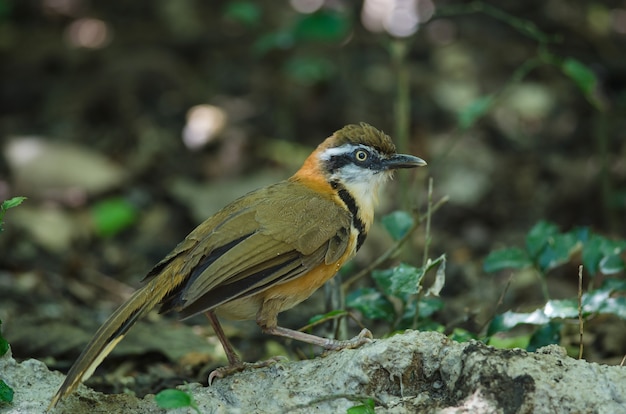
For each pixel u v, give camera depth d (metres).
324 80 17.64
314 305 12.34
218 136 16.69
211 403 7.54
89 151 16.19
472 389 6.91
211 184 15.76
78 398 7.79
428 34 19.02
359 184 9.16
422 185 15.23
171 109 17.70
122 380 9.88
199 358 10.52
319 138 17.02
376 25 19.30
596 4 18.95
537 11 18.75
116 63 18.48
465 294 12.86
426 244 9.09
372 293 9.38
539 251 9.43
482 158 16.02
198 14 19.91
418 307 8.98
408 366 7.30
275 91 18.02
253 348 11.22
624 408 6.73
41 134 17.12
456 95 17.36
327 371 7.58
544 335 8.73
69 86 18.36
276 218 8.30
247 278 7.99
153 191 15.78
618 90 17.47
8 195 15.23
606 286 8.60
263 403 7.41
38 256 13.92
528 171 15.79
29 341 10.73
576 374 6.91
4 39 19.47
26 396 7.86
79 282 13.33
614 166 15.65
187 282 7.85
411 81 17.86
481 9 12.83
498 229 14.77
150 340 10.88
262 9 19.41
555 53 18.03
